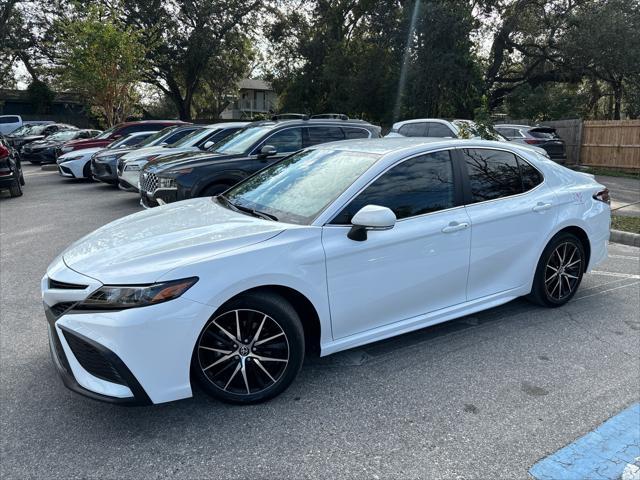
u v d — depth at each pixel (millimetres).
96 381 2887
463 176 4090
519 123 24453
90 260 3137
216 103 48031
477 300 4180
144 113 44188
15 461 2746
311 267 3268
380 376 3607
